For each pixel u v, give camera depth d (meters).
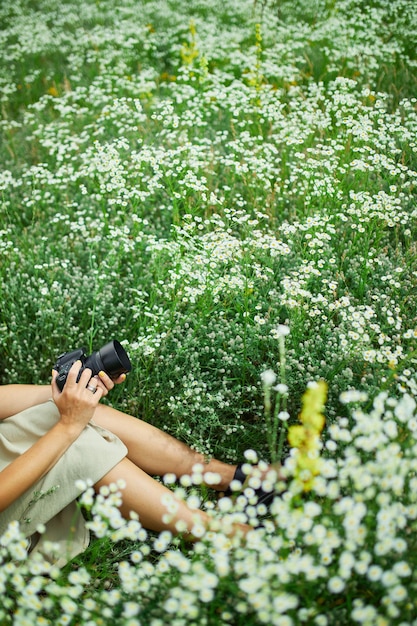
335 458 2.28
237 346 2.76
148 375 2.85
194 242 3.12
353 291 3.05
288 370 2.63
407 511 1.76
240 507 1.84
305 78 4.93
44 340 3.05
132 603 1.73
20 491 2.04
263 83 4.98
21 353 3.06
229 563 1.87
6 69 5.77
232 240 3.05
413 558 1.75
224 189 3.70
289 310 2.84
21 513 2.10
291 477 2.33
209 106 4.60
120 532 1.87
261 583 1.65
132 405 2.83
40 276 3.41
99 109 4.96
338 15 5.52
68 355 2.30
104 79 5.17
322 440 2.47
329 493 1.72
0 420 2.42
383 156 3.36
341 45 5.07
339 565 1.78
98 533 1.84
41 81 5.73
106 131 4.57
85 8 6.69
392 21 5.53
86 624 1.73
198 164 3.53
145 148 3.62
